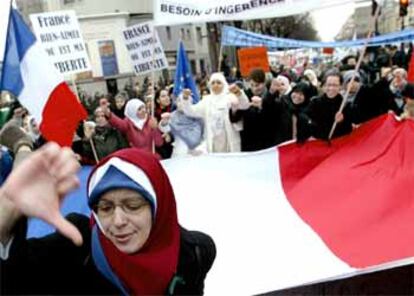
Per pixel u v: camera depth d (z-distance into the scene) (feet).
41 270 4.63
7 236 4.30
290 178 15.17
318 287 10.53
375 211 12.08
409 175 12.79
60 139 14.94
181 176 15.75
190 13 19.07
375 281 10.40
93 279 5.03
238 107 22.41
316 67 73.56
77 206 12.40
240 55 36.52
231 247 11.78
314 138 17.34
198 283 5.79
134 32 27.48
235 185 15.10
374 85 24.08
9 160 12.13
